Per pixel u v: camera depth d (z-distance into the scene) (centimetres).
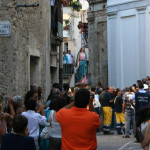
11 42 1251
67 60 4491
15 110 929
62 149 634
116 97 1898
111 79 3089
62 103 879
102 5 3747
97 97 2050
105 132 1933
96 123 632
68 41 5541
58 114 645
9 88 1248
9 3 1248
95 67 3819
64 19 4597
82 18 5534
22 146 622
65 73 4494
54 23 1848
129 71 2953
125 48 2988
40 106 946
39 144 924
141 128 693
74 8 2445
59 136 865
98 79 3794
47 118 927
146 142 664
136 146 1444
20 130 635
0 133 780
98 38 3800
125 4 2983
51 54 1791
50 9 1777
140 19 2875
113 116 2172
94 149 634
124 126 1802
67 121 632
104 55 3741
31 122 884
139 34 2881
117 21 3047
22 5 1249
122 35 3012
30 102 893
